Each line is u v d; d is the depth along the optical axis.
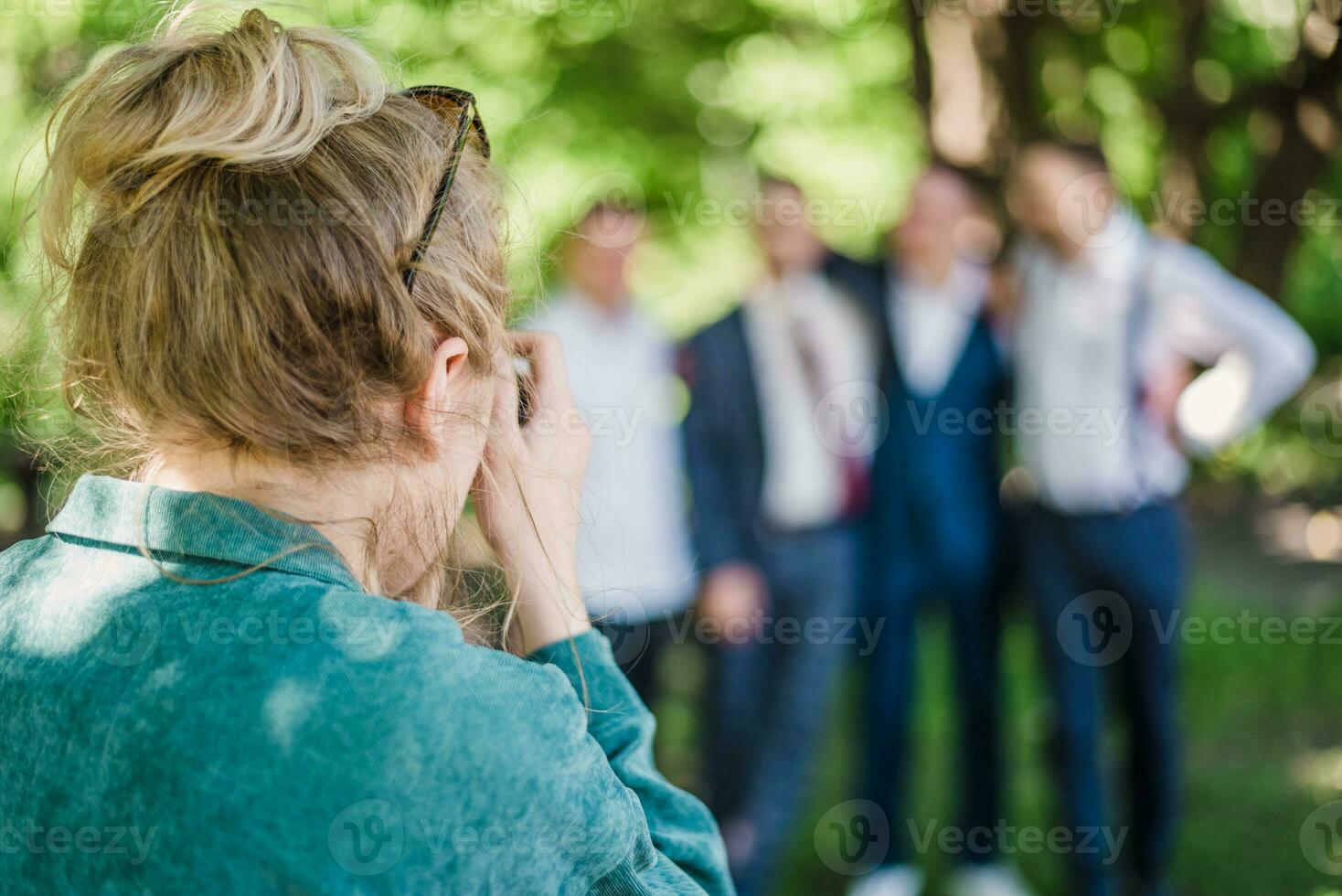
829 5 6.98
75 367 0.67
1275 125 6.99
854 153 7.78
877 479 2.95
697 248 7.41
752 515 2.88
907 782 3.06
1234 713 4.11
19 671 0.63
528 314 0.85
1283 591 5.92
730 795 2.91
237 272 0.60
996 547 2.98
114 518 0.65
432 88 0.72
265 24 0.67
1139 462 2.75
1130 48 7.12
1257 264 7.10
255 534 0.62
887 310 2.95
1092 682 2.79
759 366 2.88
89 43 2.85
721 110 7.42
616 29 6.46
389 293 0.63
